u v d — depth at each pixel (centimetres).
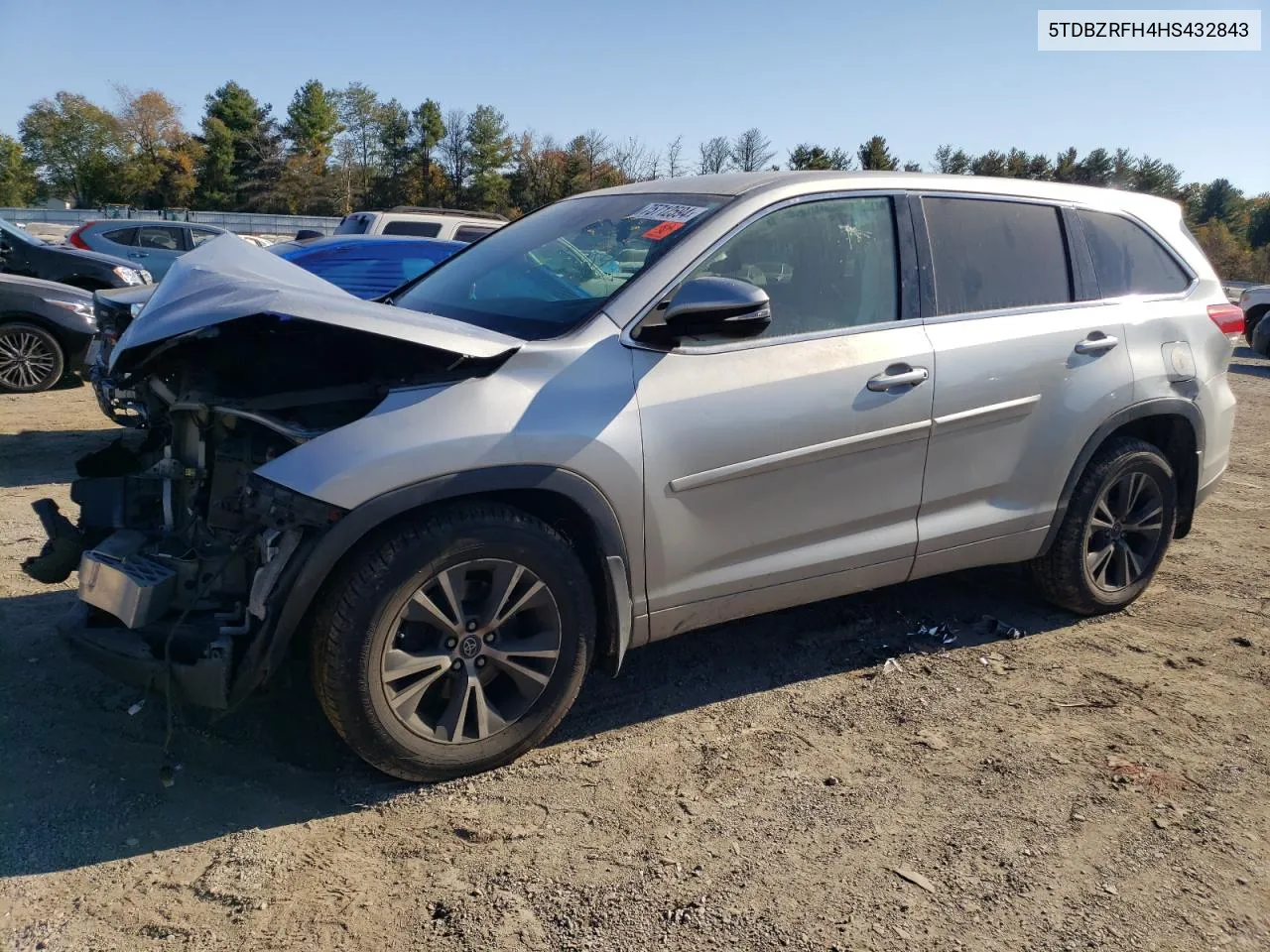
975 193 396
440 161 7938
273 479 268
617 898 253
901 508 367
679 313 299
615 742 330
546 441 289
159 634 292
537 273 359
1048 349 392
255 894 249
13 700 335
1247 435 895
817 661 395
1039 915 252
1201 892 262
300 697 347
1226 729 349
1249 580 500
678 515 318
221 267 345
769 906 252
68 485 601
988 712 356
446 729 294
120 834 270
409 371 296
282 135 8588
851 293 357
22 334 901
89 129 8362
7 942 229
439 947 234
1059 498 408
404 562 274
